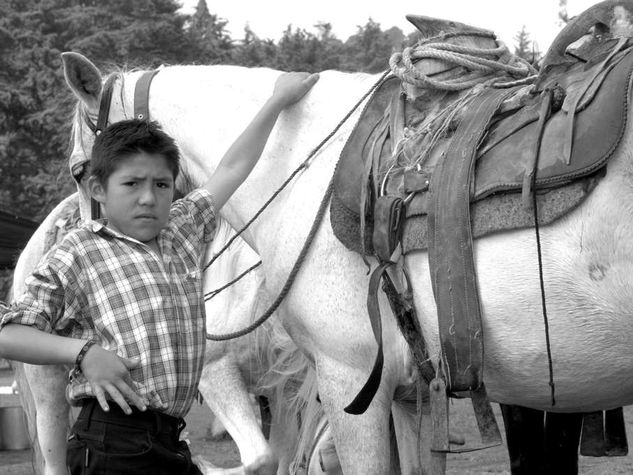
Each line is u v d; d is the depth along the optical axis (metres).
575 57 2.72
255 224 3.55
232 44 38.22
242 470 4.84
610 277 2.46
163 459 2.56
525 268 2.60
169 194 2.69
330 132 3.38
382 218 2.89
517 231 2.61
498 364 2.74
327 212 3.18
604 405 2.75
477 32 3.19
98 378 2.43
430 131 2.96
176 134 3.96
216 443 8.34
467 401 9.84
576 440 3.33
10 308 2.55
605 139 2.43
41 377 5.09
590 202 2.47
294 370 4.38
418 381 3.01
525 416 3.39
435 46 3.14
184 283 2.71
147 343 2.55
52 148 30.12
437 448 2.84
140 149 2.63
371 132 3.17
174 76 4.02
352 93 3.41
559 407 2.80
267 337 4.39
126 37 31.59
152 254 2.65
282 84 3.44
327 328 3.15
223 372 4.49
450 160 2.78
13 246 13.25
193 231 2.88
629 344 2.52
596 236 2.46
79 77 4.14
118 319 2.56
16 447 9.09
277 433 4.74
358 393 3.05
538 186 2.54
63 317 2.58
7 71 32.16
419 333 2.94
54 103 29.88
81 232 2.64
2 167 29.52
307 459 4.45
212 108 3.87
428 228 2.77
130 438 2.54
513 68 3.12
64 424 5.20
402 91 3.15
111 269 2.59
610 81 2.49
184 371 2.61
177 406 2.60
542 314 2.60
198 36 34.00
